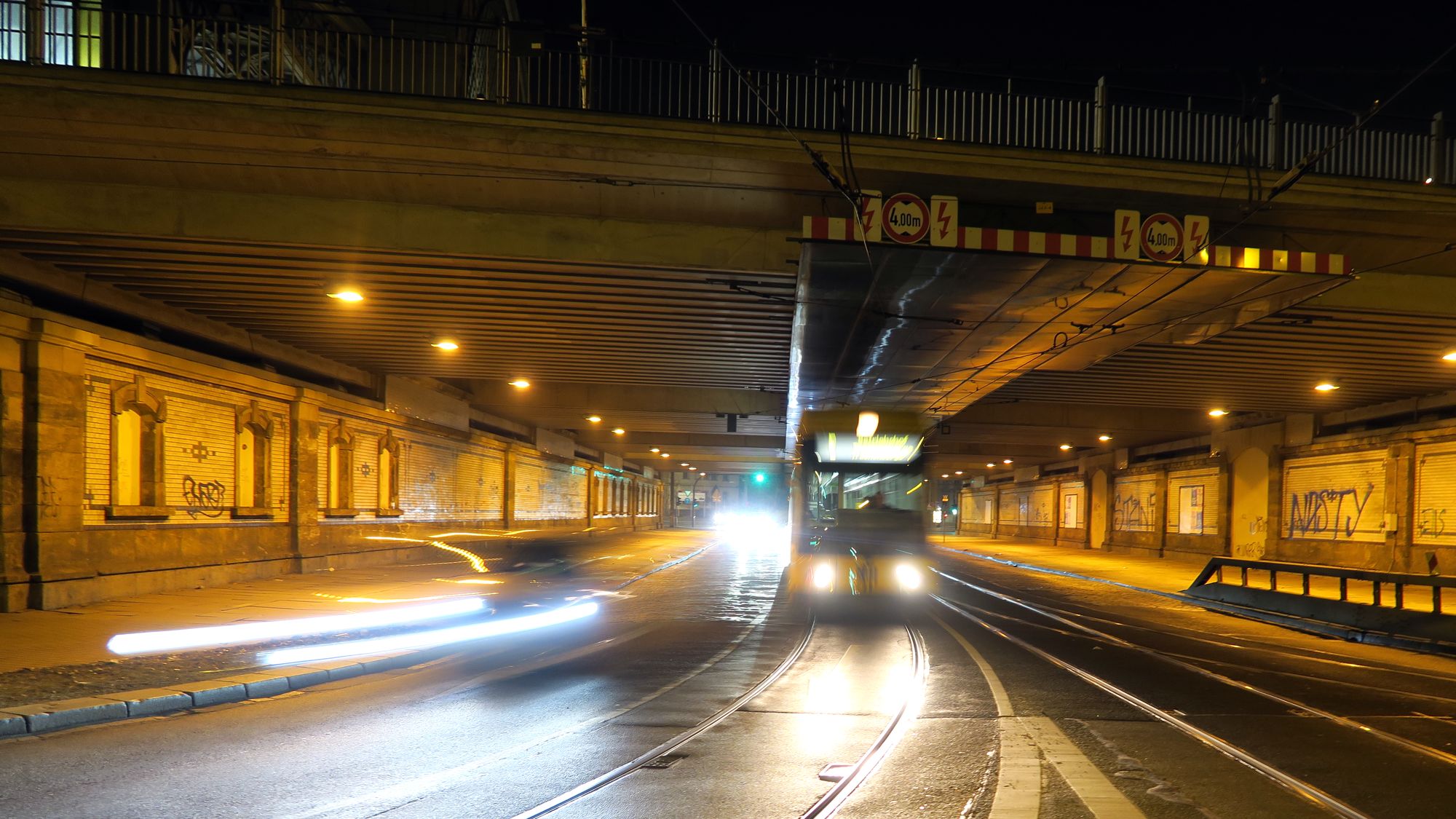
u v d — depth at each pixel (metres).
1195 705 8.73
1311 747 7.07
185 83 12.14
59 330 13.52
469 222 13.74
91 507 14.55
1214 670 11.02
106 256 13.89
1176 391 26.23
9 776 6.12
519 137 12.82
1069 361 20.78
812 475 19.28
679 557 34.62
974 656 11.91
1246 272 13.52
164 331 17.27
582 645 12.79
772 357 22.27
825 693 9.30
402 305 17.11
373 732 7.50
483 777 6.17
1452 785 6.05
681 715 8.21
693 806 5.56
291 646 11.28
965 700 8.95
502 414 35.25
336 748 6.94
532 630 14.37
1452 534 23.64
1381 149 15.56
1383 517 26.17
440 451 29.91
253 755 6.72
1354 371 22.25
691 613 16.92
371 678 10.14
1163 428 35.59
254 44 16.86
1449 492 23.80
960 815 5.41
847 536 19.03
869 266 13.73
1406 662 12.14
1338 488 28.48
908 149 13.58
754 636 13.86
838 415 19.58
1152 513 41.69
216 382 17.72
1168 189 14.08
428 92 22.22
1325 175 14.39
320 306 17.17
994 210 14.53
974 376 22.36
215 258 14.04
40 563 13.28
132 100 11.98
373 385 25.27
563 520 47.53
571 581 22.81
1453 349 19.27
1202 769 6.40
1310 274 13.60
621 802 5.62
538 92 13.80
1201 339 18.25
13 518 13.06
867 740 7.29
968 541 64.44
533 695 9.16
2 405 12.91
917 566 18.91
